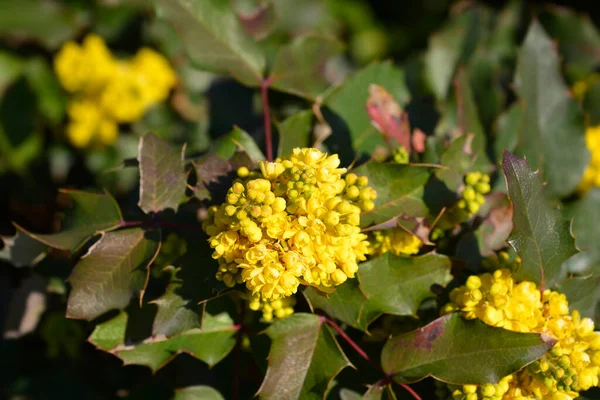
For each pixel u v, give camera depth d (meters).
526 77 0.58
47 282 0.56
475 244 0.52
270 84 0.56
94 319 0.51
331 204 0.47
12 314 0.58
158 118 0.77
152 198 0.50
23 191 0.75
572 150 0.58
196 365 0.57
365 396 0.50
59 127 0.77
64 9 0.79
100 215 0.51
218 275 0.48
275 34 0.85
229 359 0.56
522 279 0.50
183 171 0.51
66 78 0.70
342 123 0.55
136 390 0.56
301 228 0.47
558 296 0.49
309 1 0.89
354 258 0.47
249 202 0.47
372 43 0.98
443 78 0.64
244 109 0.64
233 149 0.52
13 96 0.77
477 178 0.51
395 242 0.51
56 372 0.60
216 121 0.64
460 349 0.49
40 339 0.62
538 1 0.95
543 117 0.58
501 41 0.68
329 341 0.50
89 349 0.60
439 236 0.52
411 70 0.64
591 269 0.57
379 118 0.54
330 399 0.52
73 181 0.76
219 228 0.48
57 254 0.56
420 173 0.50
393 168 0.50
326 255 0.47
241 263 0.47
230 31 0.56
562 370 0.48
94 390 0.60
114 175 0.73
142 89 0.70
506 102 0.62
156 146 0.51
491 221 0.53
